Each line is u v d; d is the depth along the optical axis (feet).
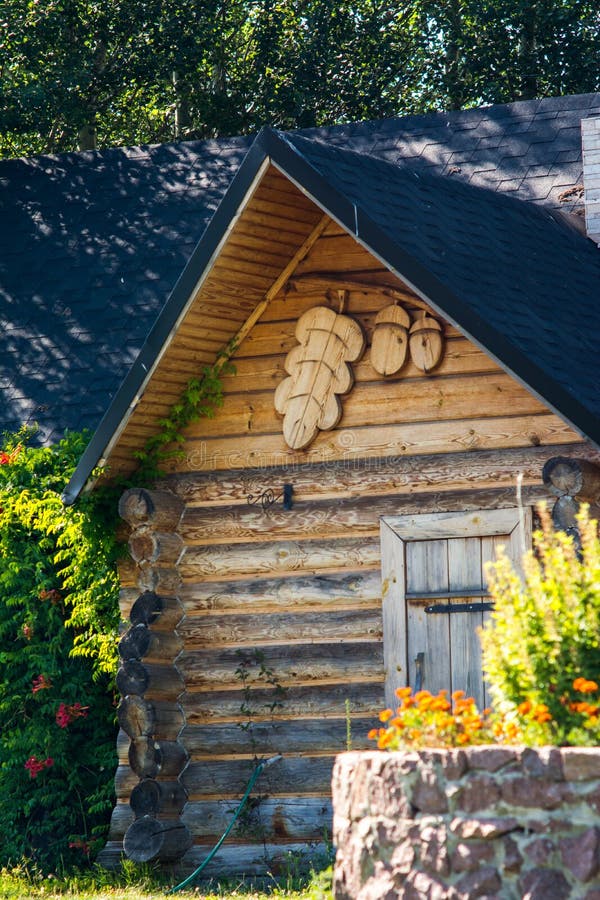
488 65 99.04
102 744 47.88
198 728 43.06
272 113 100.63
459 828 26.76
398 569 41.42
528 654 28.35
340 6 101.65
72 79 91.20
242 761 42.47
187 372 43.52
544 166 57.41
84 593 46.80
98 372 56.24
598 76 99.50
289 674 42.34
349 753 29.30
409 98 106.11
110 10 93.81
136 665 42.70
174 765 42.55
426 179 43.62
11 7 91.40
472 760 26.94
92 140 100.78
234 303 42.73
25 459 50.19
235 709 42.75
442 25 100.63
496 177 57.88
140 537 43.57
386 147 61.87
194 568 43.86
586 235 52.21
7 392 56.95
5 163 68.69
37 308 60.44
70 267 61.82
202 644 43.57
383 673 41.29
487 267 39.86
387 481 41.86
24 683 47.50
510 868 26.20
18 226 65.05
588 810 25.84
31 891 39.68
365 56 101.71
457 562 40.78
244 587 43.24
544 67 98.27
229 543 43.70
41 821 46.85
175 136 105.60
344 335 42.55
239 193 39.42
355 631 41.83
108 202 64.64
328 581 42.32
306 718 42.04
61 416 54.80
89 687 48.19
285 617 42.73
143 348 41.52
